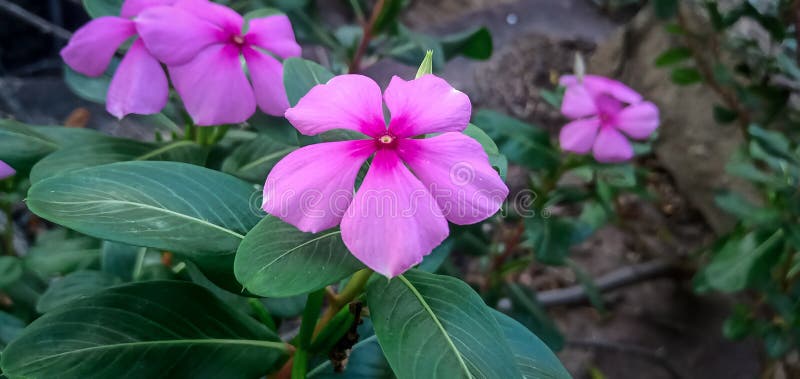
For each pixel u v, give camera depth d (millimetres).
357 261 83
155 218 93
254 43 124
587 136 205
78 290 146
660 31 376
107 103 118
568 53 437
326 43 220
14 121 143
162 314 100
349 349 108
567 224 235
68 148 136
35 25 348
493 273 264
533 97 403
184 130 166
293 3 201
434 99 85
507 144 223
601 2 482
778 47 314
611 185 245
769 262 235
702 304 328
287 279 81
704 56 335
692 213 365
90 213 89
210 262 95
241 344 104
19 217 266
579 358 302
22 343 90
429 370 81
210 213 98
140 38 120
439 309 88
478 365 82
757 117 300
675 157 367
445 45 231
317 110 83
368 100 85
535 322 259
